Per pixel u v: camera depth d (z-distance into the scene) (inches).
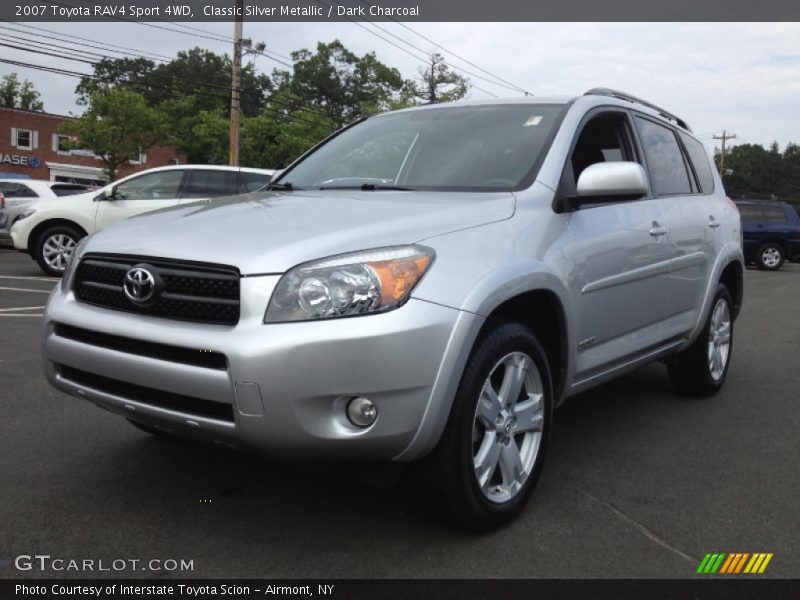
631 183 125.1
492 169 133.7
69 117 1763.0
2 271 451.2
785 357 259.6
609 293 137.6
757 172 4603.8
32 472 130.1
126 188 435.2
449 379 98.5
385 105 1702.8
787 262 968.3
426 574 97.6
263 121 1409.9
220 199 138.7
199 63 2768.2
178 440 147.0
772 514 119.7
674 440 158.9
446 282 100.3
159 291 102.5
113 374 104.3
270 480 129.0
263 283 95.7
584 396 196.5
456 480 102.9
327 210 115.6
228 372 94.0
